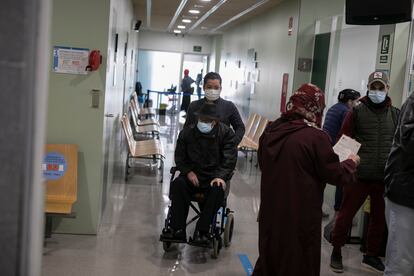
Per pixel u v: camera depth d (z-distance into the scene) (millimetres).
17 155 948
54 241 4043
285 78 7660
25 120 945
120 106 7000
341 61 6000
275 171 2674
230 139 3982
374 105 3664
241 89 11852
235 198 5965
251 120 8805
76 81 4098
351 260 4074
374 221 3834
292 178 2613
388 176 2820
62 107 4113
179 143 3998
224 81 14906
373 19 4152
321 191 2689
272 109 8477
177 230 3781
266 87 9039
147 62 18594
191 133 3938
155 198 5691
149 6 10047
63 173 3982
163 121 14211
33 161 968
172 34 17969
